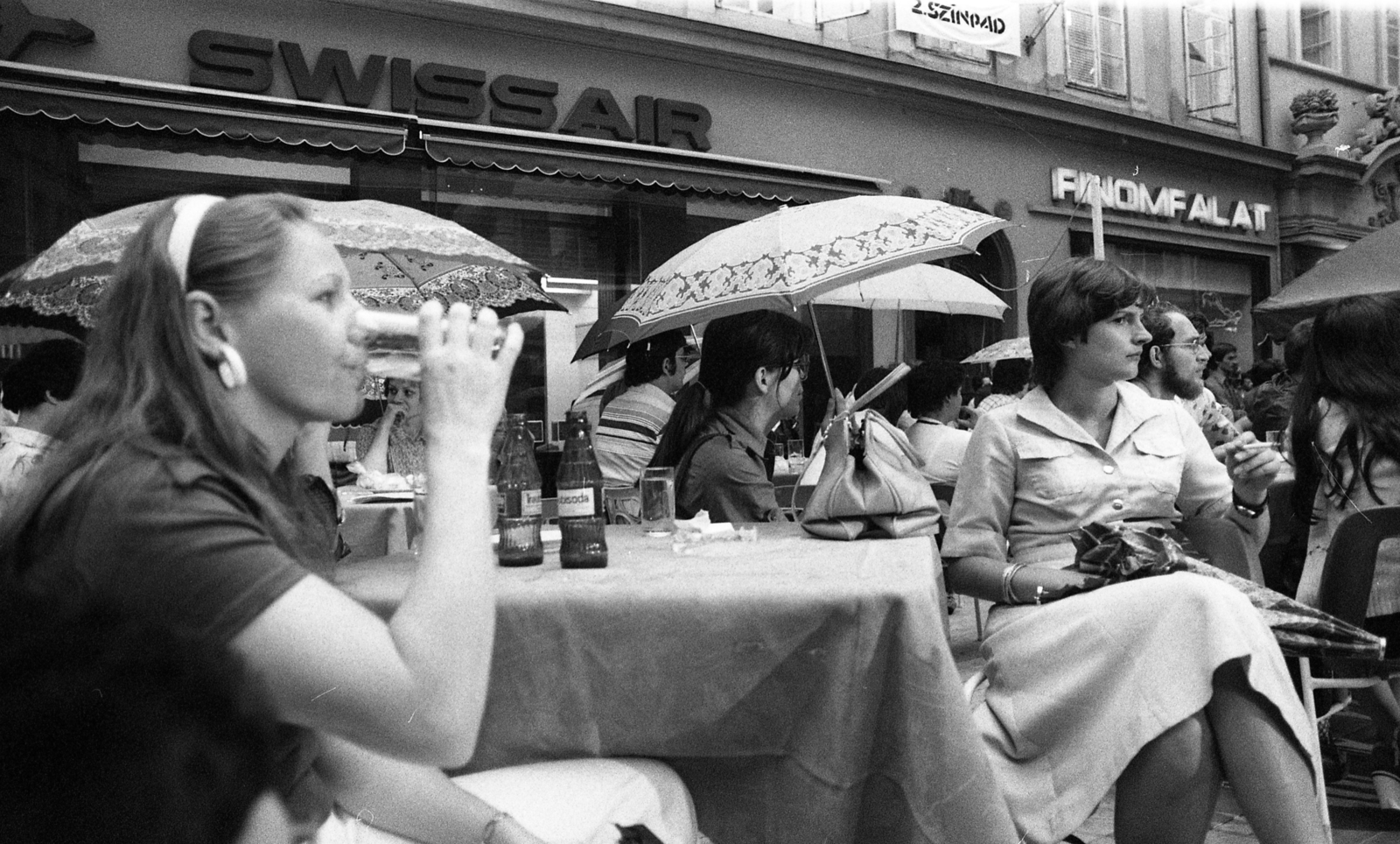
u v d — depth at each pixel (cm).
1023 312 1283
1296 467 340
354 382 129
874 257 314
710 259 337
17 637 104
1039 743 220
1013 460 279
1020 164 1284
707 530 262
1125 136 1369
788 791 187
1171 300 1495
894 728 179
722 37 1013
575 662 189
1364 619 299
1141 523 270
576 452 221
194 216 122
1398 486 315
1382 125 1689
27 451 311
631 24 958
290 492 135
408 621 116
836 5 1093
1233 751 205
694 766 196
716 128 1034
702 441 331
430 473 124
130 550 105
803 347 343
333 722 111
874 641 177
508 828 160
